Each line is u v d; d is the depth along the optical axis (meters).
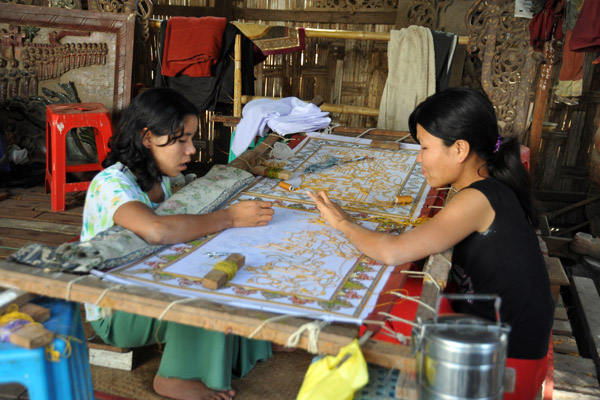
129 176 2.45
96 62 5.82
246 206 2.52
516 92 5.05
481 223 2.16
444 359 1.42
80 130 5.82
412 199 2.92
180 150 2.49
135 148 2.42
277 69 6.82
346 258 2.20
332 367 1.56
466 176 2.29
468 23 5.09
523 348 2.23
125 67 5.79
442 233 2.13
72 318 1.91
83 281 1.83
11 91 5.91
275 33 5.37
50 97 5.91
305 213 2.69
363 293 1.91
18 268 1.89
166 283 1.90
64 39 5.84
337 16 6.69
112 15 5.76
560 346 3.70
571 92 5.06
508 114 5.11
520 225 2.17
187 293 1.83
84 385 2.00
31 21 5.83
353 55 6.68
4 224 4.66
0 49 5.85
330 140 3.98
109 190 2.30
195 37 5.45
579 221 6.48
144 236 2.17
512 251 2.16
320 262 2.15
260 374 2.84
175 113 2.39
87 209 2.38
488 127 2.19
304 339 1.62
